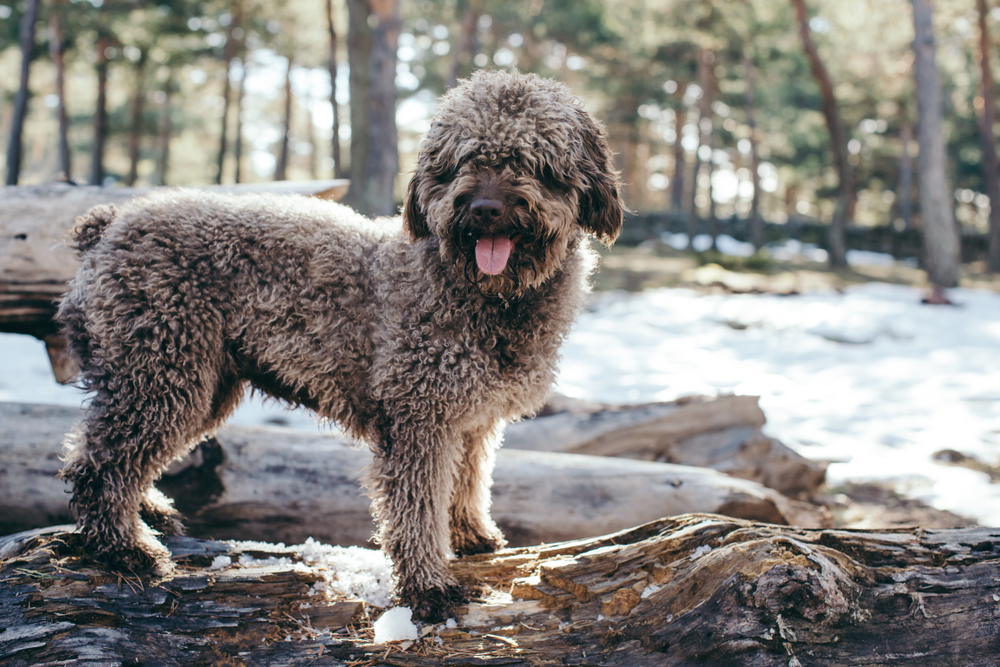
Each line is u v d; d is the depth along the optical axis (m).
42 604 2.52
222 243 2.80
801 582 2.38
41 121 44.56
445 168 2.78
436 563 2.79
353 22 17.52
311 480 3.95
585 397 7.35
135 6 22.30
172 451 2.81
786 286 17.38
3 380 6.94
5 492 3.85
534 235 2.68
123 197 4.63
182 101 33.84
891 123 33.34
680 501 4.13
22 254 4.43
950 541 2.62
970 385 8.43
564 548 3.05
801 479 5.27
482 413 2.84
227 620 2.61
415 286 2.76
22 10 21.98
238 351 2.89
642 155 45.88
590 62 30.05
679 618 2.50
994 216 22.88
